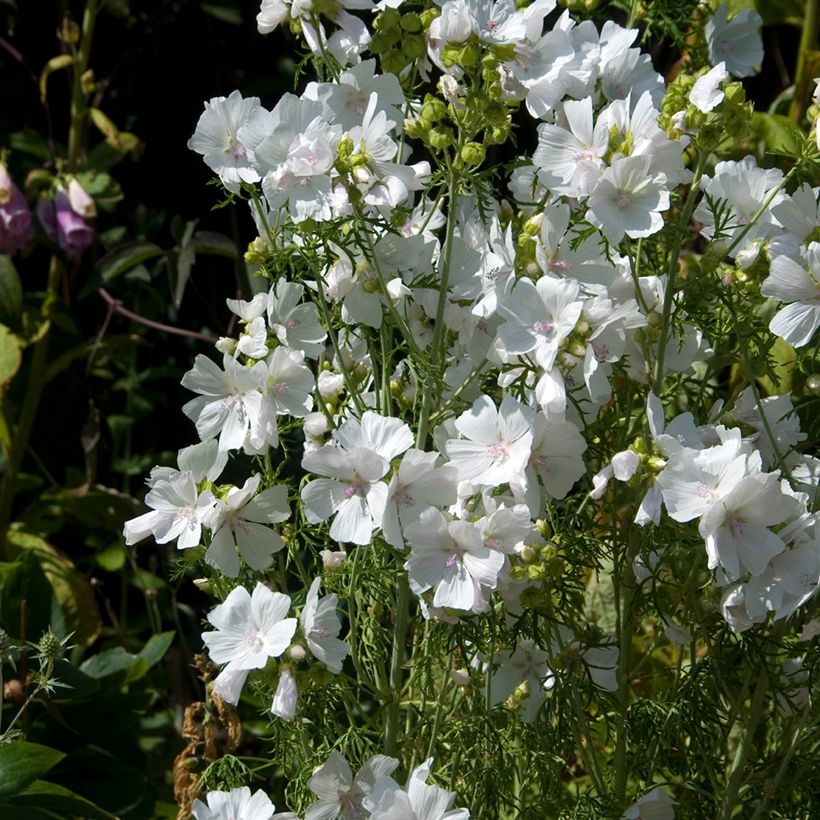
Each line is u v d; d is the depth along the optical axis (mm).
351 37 1739
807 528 1687
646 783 1813
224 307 2588
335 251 1752
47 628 2033
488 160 2178
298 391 1728
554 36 1698
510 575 1688
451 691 1859
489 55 1668
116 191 2303
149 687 2223
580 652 1795
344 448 1690
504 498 1692
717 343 1803
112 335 2564
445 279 1715
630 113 1711
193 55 2586
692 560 1785
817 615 1746
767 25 2295
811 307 1693
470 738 1791
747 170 1764
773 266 1688
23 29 2584
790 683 1798
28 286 2611
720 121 1676
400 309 1760
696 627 1787
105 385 2611
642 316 1681
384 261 1726
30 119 2598
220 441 1730
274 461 2219
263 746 2219
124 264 2258
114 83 2600
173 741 2178
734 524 1668
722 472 1660
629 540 1779
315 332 1753
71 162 2311
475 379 1756
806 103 2131
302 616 1682
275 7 1769
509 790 1845
